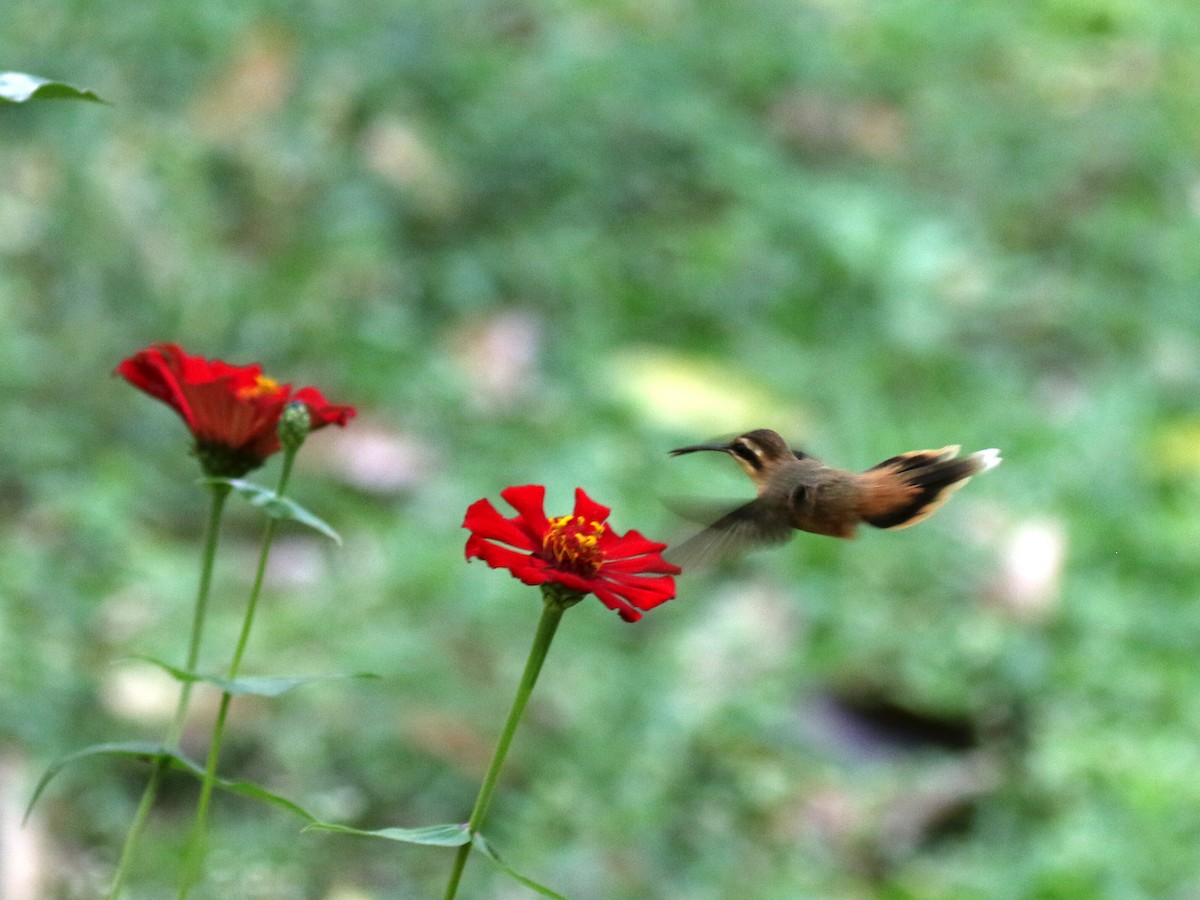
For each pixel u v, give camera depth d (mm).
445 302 12164
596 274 12492
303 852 7617
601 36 15086
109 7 13945
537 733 8609
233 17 14031
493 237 12727
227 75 13328
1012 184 14344
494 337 11836
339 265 12094
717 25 15555
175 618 9070
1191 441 11344
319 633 9133
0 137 12648
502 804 8141
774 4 16188
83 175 12242
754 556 10094
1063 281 13273
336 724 8398
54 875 7277
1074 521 10477
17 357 10602
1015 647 9258
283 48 13539
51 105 12930
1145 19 17125
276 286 11867
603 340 11961
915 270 12867
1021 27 16797
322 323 11594
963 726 8977
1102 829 8031
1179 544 10297
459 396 11281
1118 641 9492
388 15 14305
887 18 16469
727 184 13406
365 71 13570
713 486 10680
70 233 11797
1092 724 8844
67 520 9539
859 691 9047
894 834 8289
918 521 4074
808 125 14609
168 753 4137
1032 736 8852
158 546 9750
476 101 13656
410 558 9828
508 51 14703
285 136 13000
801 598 9703
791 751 8727
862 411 11531
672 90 14266
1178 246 13758
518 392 11531
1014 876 7844
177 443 10633
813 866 8047
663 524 10258
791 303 12523
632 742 8594
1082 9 17062
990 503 10633
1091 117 15312
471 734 8461
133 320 11359
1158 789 8211
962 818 8453
